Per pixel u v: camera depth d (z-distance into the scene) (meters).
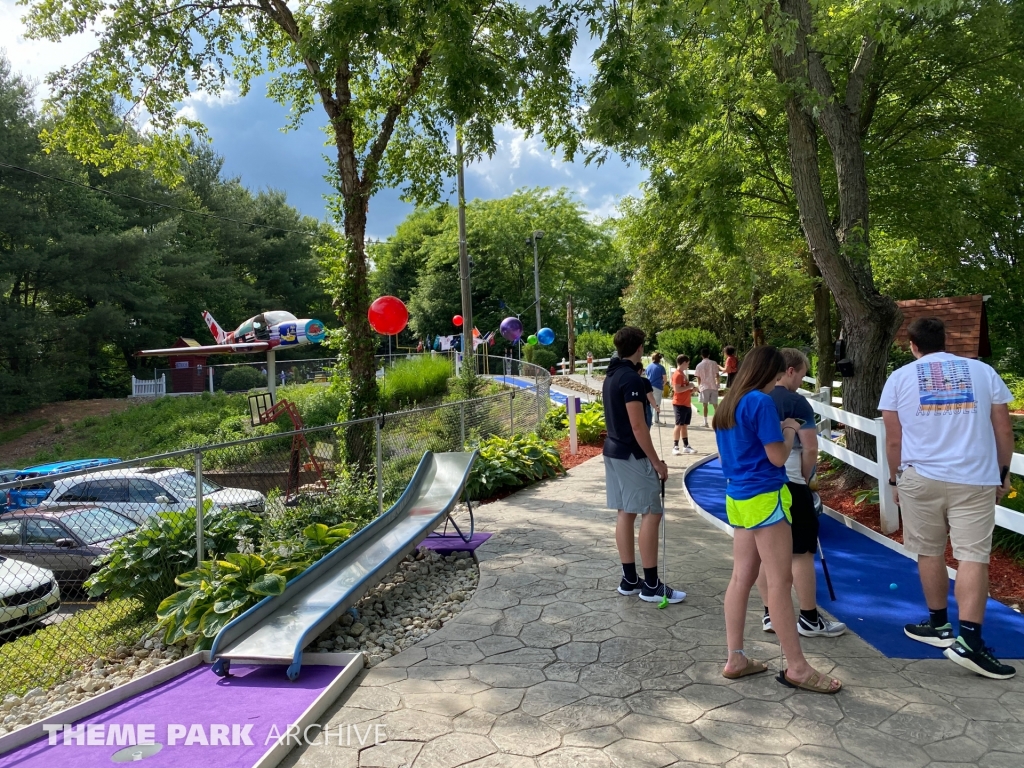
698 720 3.43
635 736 3.30
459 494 7.01
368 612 5.38
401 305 11.27
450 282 53.88
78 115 12.62
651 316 33.41
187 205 42.19
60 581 7.03
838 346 8.52
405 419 10.18
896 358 14.98
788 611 3.68
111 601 5.88
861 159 8.32
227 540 6.17
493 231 52.19
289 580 5.12
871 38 7.99
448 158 13.14
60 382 32.28
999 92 11.86
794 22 7.11
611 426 5.10
